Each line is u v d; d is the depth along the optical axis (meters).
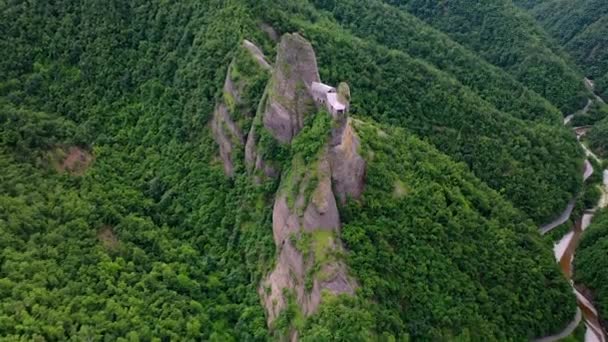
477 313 102.12
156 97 131.25
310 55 99.44
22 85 139.50
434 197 109.69
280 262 94.62
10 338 81.69
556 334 116.62
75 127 128.38
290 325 89.44
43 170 114.88
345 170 94.94
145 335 89.19
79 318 88.62
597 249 135.88
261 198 103.25
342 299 86.81
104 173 120.69
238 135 111.50
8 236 97.00
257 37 127.38
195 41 130.88
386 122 141.25
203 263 103.88
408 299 95.31
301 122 99.81
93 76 139.25
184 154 119.69
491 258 112.75
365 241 93.88
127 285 97.56
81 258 99.06
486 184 141.62
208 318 95.19
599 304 125.94
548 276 121.19
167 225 112.31
